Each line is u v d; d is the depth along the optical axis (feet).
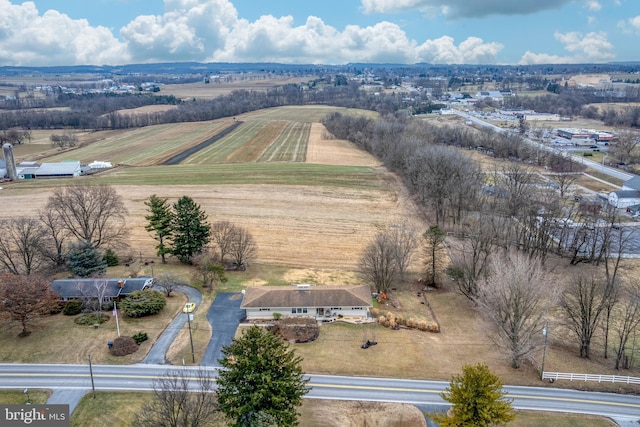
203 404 148.97
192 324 221.46
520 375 189.47
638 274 279.08
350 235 342.85
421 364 195.83
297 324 223.10
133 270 277.44
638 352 207.41
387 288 265.75
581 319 205.98
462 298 258.57
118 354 194.49
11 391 171.12
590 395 177.68
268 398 138.00
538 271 208.44
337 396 174.29
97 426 154.30
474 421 136.36
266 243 326.03
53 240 295.48
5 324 214.07
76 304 229.04
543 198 334.03
